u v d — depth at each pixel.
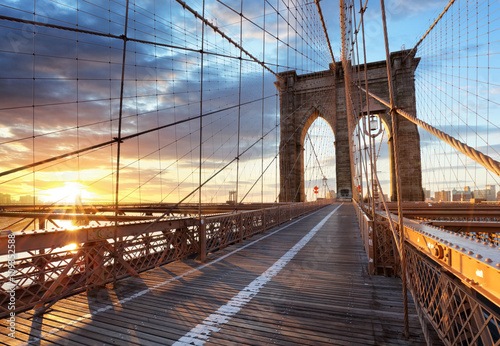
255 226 10.59
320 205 33.53
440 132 1.81
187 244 6.23
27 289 3.33
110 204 20.30
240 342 2.73
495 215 17.73
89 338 2.81
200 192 6.55
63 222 15.20
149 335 2.87
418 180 45.38
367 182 7.91
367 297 3.95
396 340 2.74
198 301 3.80
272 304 3.71
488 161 1.35
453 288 2.15
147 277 4.90
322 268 5.58
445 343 2.29
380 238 5.14
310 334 2.88
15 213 14.70
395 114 2.79
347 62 19.58
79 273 4.02
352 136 16.91
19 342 2.74
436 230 2.88
